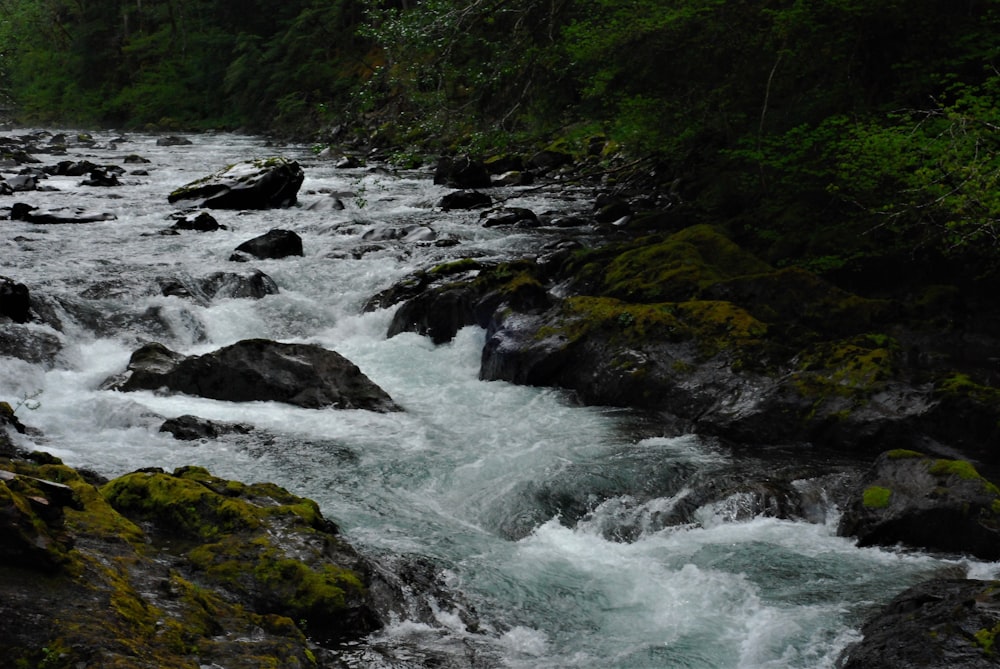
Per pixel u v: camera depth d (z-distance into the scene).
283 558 5.46
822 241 13.72
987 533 6.47
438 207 21.06
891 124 13.62
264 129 52.28
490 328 11.63
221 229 17.62
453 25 16.62
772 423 8.89
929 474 6.98
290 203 20.89
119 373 10.15
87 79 65.75
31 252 14.77
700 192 18.95
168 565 5.26
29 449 7.41
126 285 12.68
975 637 4.75
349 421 9.31
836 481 7.54
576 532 7.20
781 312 11.30
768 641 5.41
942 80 13.46
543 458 8.43
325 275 14.24
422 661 5.05
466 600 5.92
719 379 9.66
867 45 15.16
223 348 9.96
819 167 14.53
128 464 7.75
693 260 12.55
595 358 10.40
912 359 10.29
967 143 10.45
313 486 7.65
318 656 4.93
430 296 12.34
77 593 4.39
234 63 54.16
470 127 18.39
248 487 6.45
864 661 4.90
